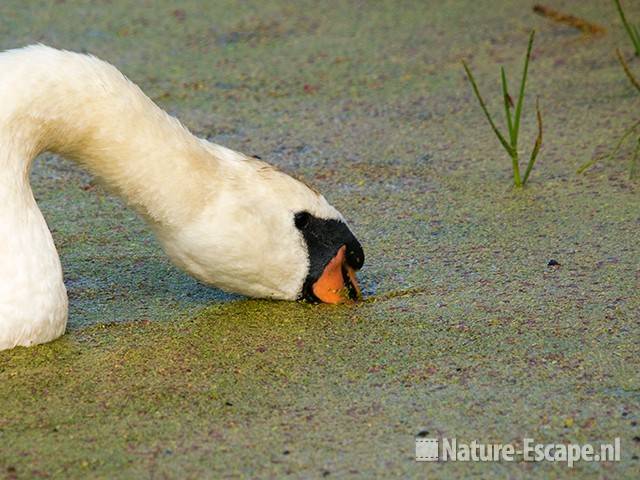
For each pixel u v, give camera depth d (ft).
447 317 25.72
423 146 36.37
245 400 22.49
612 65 41.42
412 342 24.67
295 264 25.38
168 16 49.34
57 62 24.59
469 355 24.02
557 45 43.65
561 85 40.19
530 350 24.09
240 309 26.32
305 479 19.81
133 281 28.27
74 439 21.15
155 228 25.08
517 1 48.78
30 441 21.08
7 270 23.63
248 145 36.96
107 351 24.43
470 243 29.66
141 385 23.07
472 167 34.65
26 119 24.25
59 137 24.66
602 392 22.38
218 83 42.24
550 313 25.70
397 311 26.11
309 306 26.32
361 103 40.06
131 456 20.58
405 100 40.09
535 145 32.55
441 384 22.90
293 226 25.11
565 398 22.21
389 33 46.42
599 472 19.93
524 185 33.09
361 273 28.19
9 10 49.80
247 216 24.66
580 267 27.91
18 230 23.89
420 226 30.83
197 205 24.50
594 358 23.66
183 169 24.47
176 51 45.37
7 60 24.61
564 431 21.13
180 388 22.97
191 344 24.77
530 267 28.09
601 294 26.48
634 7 46.14
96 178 25.17
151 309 26.61
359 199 32.76
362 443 20.90
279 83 42.11
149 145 24.49
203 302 26.89
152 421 21.74
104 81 24.66
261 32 47.26
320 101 40.40
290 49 45.34
